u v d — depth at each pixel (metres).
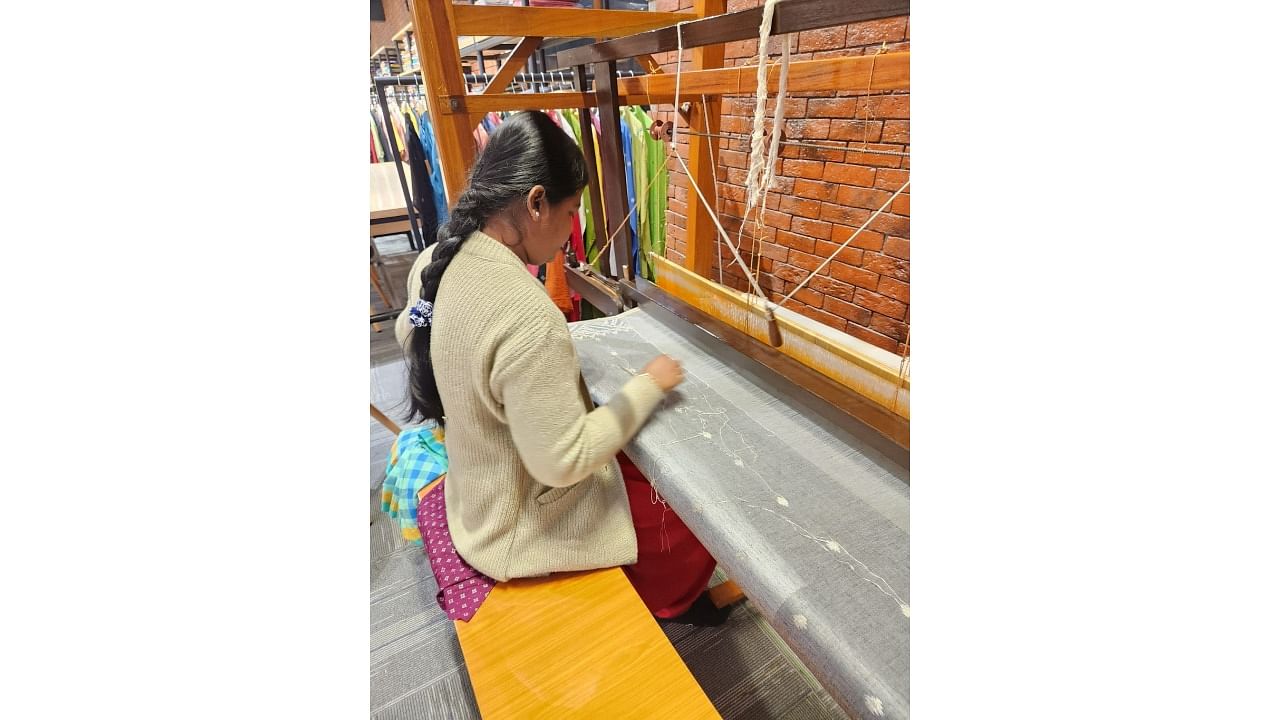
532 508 0.86
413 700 1.19
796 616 0.57
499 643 0.80
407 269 3.70
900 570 0.61
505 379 0.70
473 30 1.20
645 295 1.30
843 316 1.85
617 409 0.81
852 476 0.75
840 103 1.63
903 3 0.59
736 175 2.08
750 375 0.99
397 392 2.33
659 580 1.18
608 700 0.73
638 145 1.90
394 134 3.31
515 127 0.74
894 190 1.56
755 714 1.15
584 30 1.30
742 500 0.72
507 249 0.76
